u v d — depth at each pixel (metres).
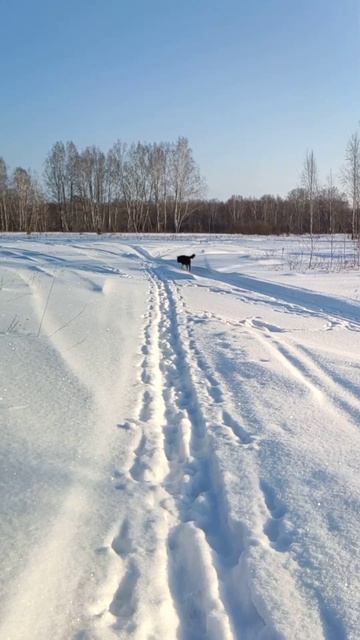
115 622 2.24
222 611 2.32
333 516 3.07
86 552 2.66
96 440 4.05
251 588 2.43
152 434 4.28
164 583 2.54
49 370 5.71
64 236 49.06
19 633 2.06
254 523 3.01
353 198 45.47
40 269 16.66
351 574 2.53
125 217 73.69
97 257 25.97
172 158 69.44
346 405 5.10
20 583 2.33
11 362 5.85
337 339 8.39
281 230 76.69
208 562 2.65
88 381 5.50
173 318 10.23
